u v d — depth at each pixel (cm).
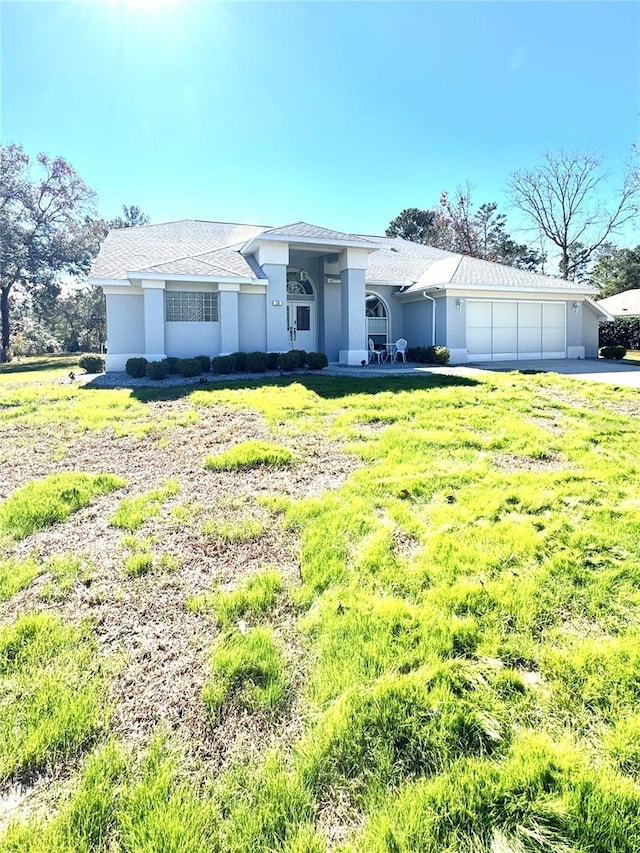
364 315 1766
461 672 245
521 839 169
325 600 313
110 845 171
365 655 259
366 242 1722
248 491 505
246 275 1584
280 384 1162
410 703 226
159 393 1051
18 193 3192
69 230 3475
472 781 189
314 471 562
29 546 392
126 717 227
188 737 217
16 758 203
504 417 797
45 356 3525
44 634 284
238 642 277
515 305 1977
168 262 1574
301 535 405
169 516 446
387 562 353
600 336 2784
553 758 197
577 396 971
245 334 1647
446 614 292
